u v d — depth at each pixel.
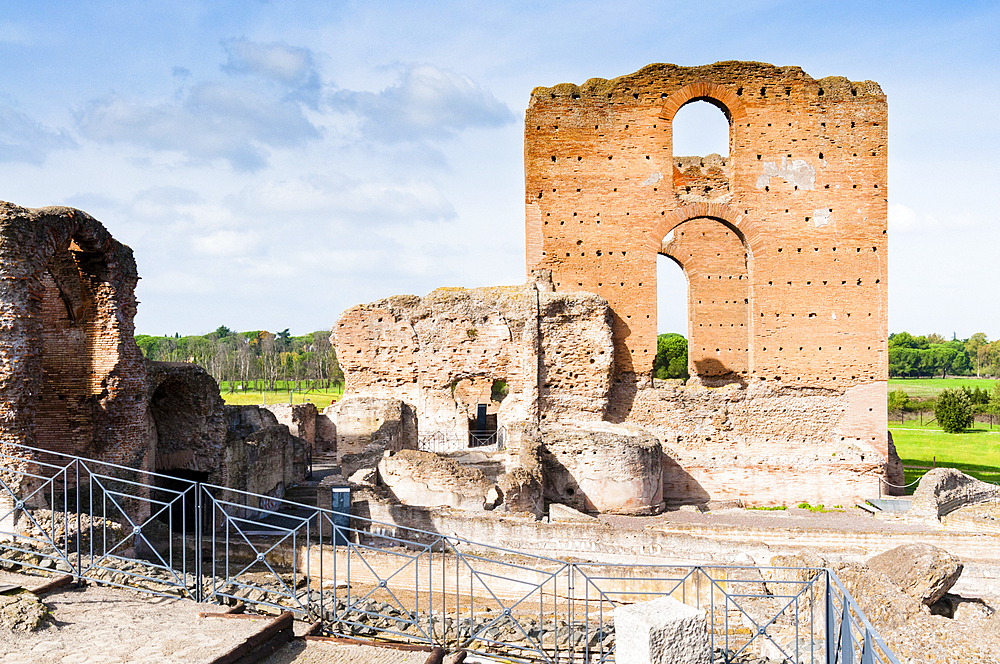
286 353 123.69
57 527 13.39
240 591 13.23
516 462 26.73
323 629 12.13
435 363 32.47
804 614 13.52
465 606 15.95
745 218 31.28
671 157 31.56
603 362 30.81
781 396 31.03
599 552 19.19
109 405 17.55
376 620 13.02
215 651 9.66
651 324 31.56
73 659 9.26
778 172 31.31
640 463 26.16
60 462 17.38
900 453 48.69
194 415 21.55
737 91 31.25
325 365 104.81
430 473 22.59
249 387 100.12
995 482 36.88
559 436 26.38
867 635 8.66
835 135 31.31
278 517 23.77
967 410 60.59
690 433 30.97
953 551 21.02
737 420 30.97
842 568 13.20
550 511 23.59
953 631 10.79
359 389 32.97
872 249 31.28
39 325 15.22
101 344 17.53
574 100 31.69
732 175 31.52
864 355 31.06
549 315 31.03
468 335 32.28
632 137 31.62
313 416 38.56
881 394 30.97
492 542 20.00
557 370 31.06
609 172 31.67
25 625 10.06
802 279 31.19
